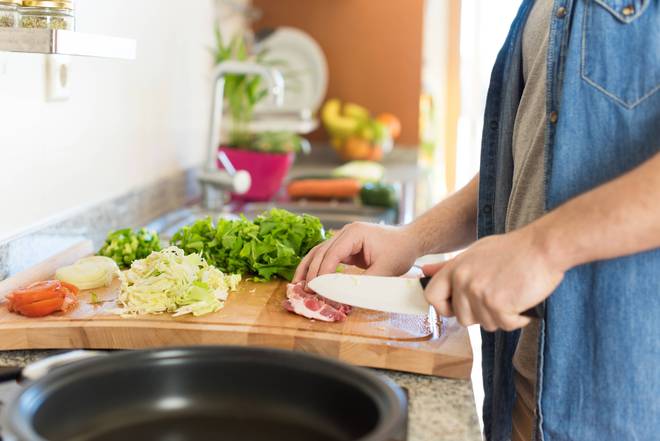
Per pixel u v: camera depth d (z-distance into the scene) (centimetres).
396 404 78
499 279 92
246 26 366
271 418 88
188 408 89
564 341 105
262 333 113
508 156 128
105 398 86
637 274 101
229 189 233
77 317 116
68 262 144
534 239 92
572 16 106
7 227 140
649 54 100
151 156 223
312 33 374
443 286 98
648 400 103
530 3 126
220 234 143
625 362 102
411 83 375
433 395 103
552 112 107
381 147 356
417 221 140
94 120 178
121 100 196
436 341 112
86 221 172
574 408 106
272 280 138
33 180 149
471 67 514
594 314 103
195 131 273
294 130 307
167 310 120
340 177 287
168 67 237
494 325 96
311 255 132
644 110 100
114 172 193
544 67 114
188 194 260
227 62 231
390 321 119
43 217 154
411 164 375
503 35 455
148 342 114
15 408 74
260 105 337
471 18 505
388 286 115
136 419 87
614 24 101
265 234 142
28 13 115
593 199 90
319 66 354
